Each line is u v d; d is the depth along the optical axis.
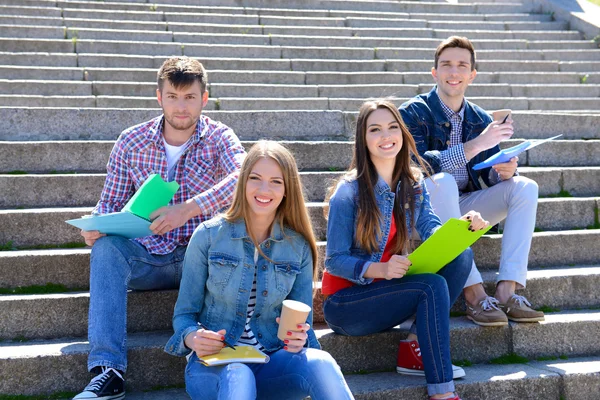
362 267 3.14
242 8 9.40
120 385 3.02
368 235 3.28
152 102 6.29
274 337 2.96
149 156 3.56
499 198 3.95
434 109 4.17
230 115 5.54
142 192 3.05
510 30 9.81
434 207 3.74
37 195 4.39
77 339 3.46
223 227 2.97
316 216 4.34
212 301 2.97
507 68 8.34
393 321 3.27
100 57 7.28
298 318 2.76
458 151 3.85
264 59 7.77
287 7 10.05
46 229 4.05
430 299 3.10
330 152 5.11
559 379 3.42
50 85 6.46
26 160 4.68
